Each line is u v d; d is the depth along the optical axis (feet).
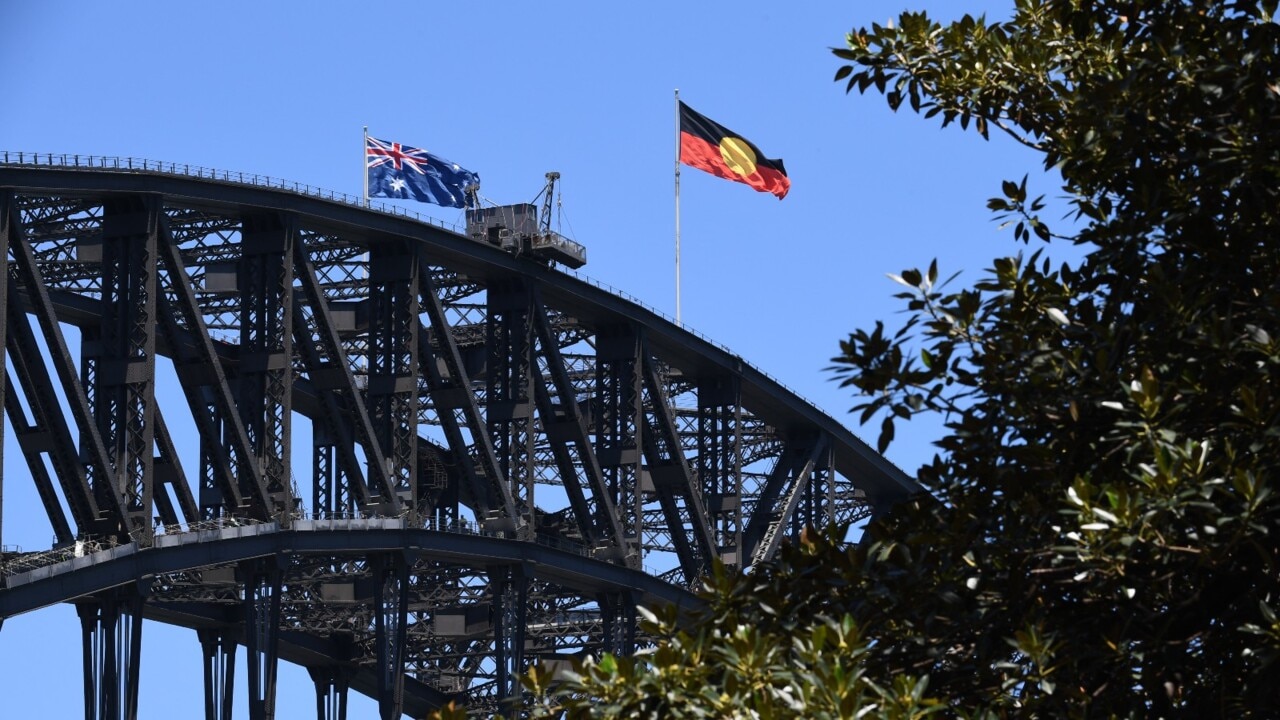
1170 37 287.28
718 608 284.61
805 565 286.05
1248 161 273.13
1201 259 279.90
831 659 247.70
